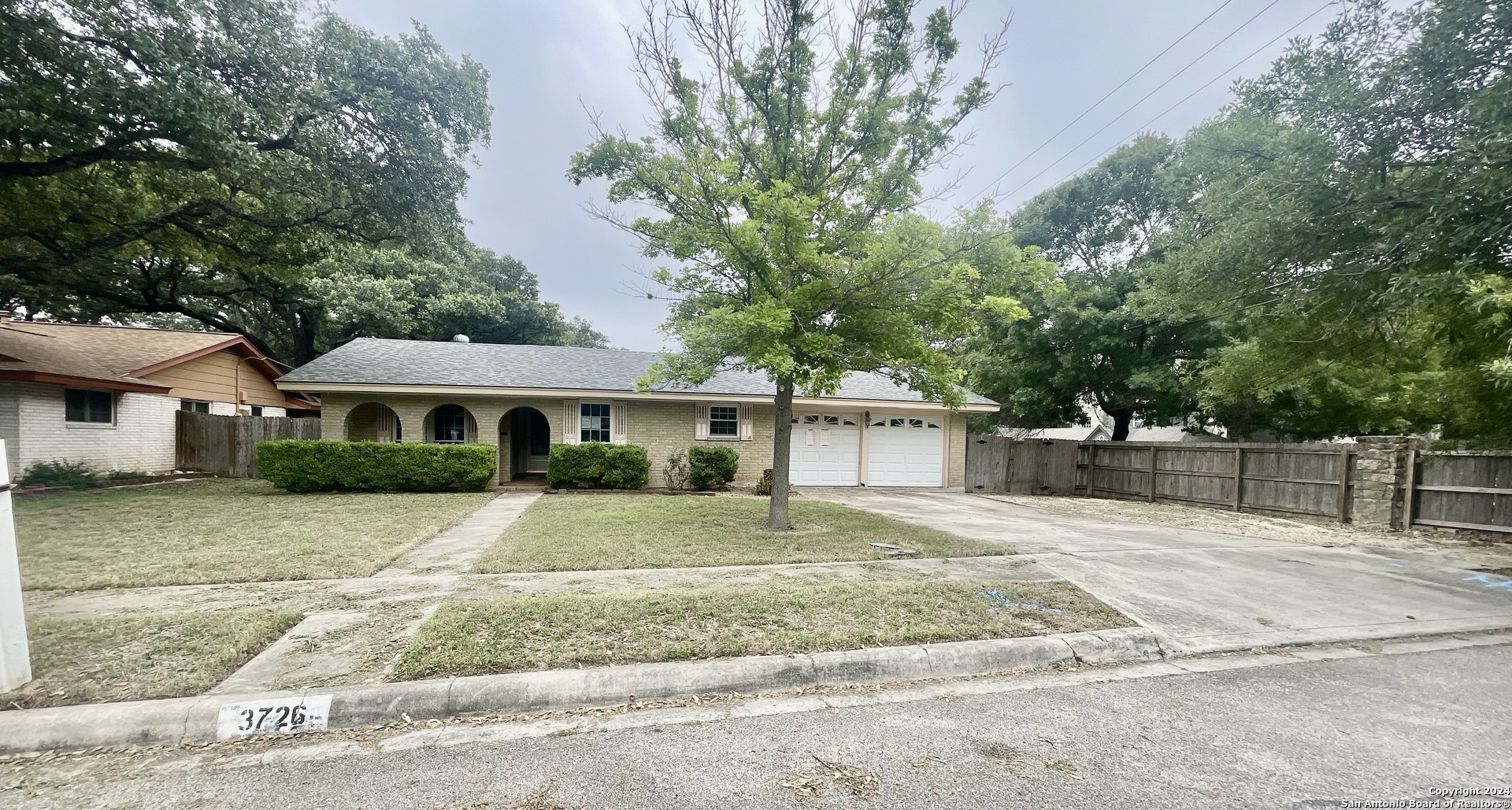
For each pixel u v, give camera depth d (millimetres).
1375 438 9906
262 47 10539
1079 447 16578
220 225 14586
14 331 13766
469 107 14289
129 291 19984
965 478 16344
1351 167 6562
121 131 10219
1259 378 9984
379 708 3127
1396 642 4566
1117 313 16219
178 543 6918
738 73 7457
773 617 4379
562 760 2756
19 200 11922
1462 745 2990
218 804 2404
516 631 3975
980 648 4000
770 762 2766
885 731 3082
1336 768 2764
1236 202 7508
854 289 6980
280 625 4125
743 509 10219
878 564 6332
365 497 11234
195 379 16219
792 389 8633
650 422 14742
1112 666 4070
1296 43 7238
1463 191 5637
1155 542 7988
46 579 5340
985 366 19781
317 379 12766
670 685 3473
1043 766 2752
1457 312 6777
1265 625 4793
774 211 6676
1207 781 2639
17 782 2531
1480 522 8852
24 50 8633
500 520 8969
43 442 12422
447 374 13766
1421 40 6008
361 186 13305
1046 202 21062
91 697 3068
